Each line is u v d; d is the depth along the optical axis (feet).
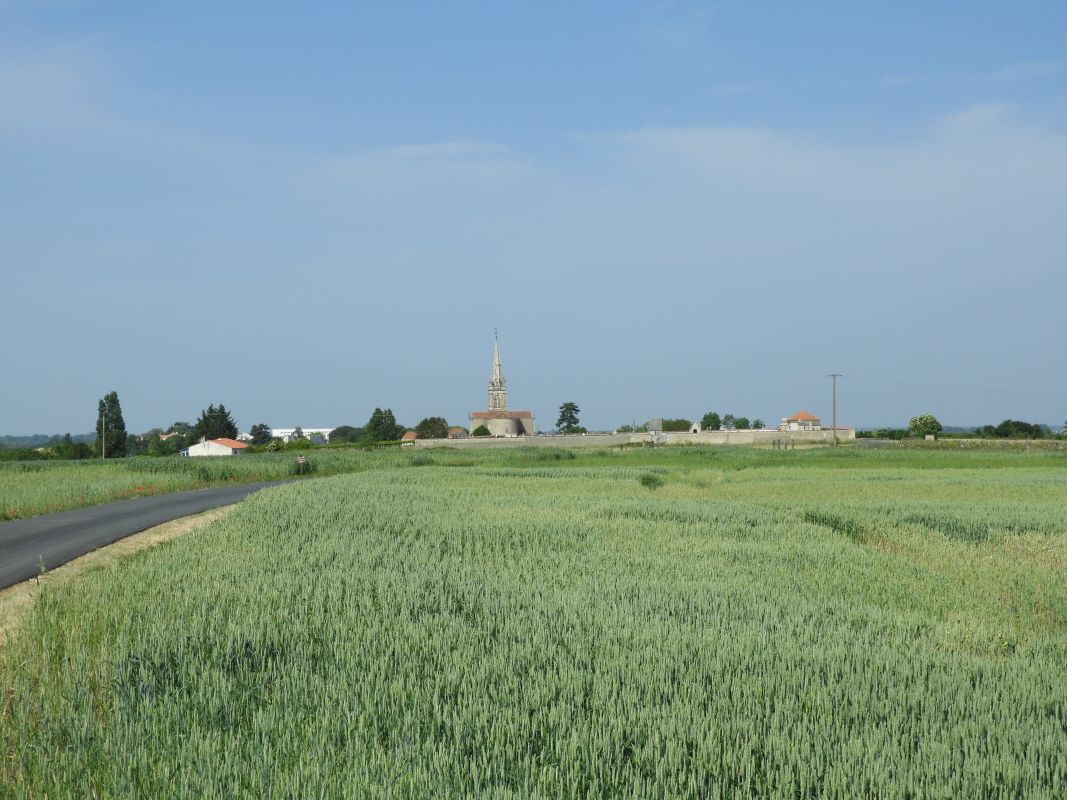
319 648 32.89
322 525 70.90
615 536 69.10
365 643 33.12
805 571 55.57
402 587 44.16
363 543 60.70
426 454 285.84
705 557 59.67
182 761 22.81
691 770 22.54
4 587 48.29
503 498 100.89
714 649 33.40
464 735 24.79
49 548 62.85
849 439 476.54
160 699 27.14
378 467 213.87
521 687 28.81
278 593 41.96
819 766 22.71
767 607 42.19
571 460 250.78
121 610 37.83
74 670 29.35
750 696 28.25
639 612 40.19
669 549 63.36
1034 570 58.75
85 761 23.18
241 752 23.16
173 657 31.48
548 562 56.34
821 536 70.44
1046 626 44.04
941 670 31.89
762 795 21.49
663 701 27.91
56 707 26.73
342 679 28.27
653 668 30.73
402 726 24.88
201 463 175.83
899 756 23.56
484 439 465.88
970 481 139.33
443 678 29.04
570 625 37.47
